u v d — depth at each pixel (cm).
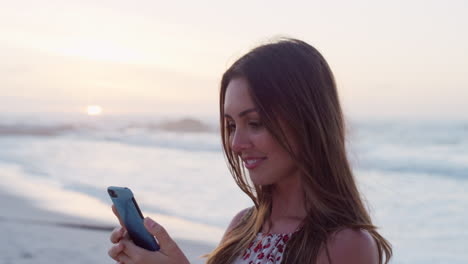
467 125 4050
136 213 178
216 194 1279
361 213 179
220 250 209
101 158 2339
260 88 175
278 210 198
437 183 1574
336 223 173
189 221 996
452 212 1099
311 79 177
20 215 1057
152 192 1328
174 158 2305
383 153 2498
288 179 191
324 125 177
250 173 186
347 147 192
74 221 996
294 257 175
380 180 1658
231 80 183
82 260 740
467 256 772
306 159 175
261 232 200
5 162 2172
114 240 183
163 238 173
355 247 167
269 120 174
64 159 2291
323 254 169
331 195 176
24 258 745
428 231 936
